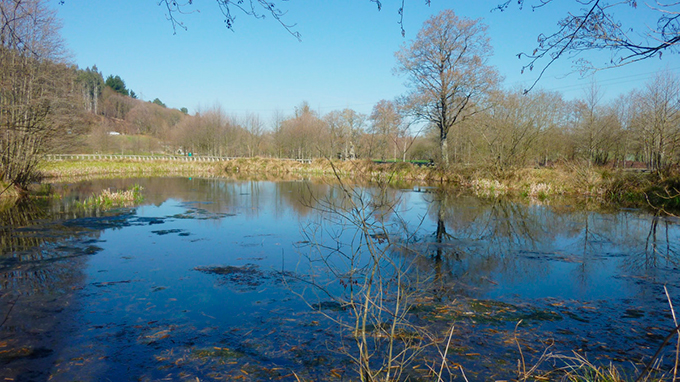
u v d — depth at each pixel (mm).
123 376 4105
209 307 5898
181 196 19797
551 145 32156
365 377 3670
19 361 4383
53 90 17594
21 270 7652
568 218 13703
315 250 9039
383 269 7539
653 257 8695
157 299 6227
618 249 9414
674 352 4496
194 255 8781
